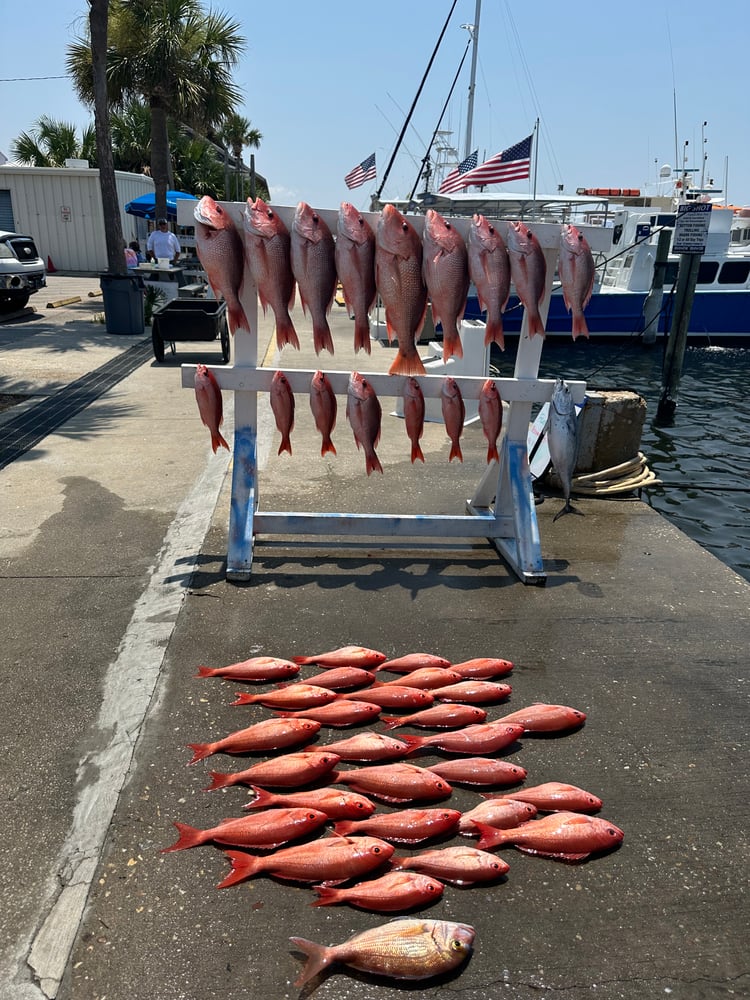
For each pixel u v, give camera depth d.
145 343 13.20
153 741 2.97
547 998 2.02
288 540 5.01
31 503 5.47
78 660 3.51
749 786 2.87
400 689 3.29
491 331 3.99
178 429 7.58
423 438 7.77
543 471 6.29
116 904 2.25
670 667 3.66
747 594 4.46
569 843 2.49
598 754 3.02
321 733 3.12
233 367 4.34
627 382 17.00
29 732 3.00
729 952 2.18
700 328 22.08
